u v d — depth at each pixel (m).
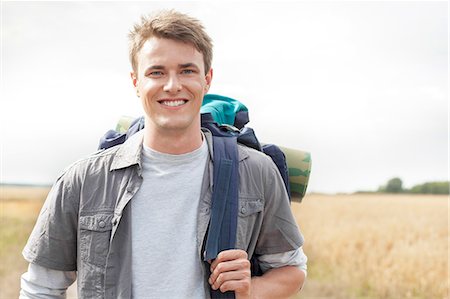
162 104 2.15
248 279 2.20
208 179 2.26
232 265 2.18
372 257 14.69
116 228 2.19
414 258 14.19
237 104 2.78
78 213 2.25
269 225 2.37
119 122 2.85
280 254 2.43
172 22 2.15
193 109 2.17
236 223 2.24
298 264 2.48
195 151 2.25
